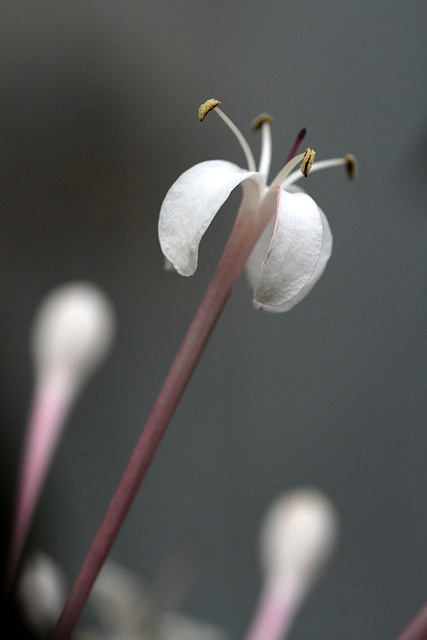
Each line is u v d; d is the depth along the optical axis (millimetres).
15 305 471
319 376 505
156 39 478
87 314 327
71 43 473
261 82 485
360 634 493
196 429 502
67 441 478
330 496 501
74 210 481
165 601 320
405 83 483
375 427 502
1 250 476
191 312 494
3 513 254
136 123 481
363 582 497
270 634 319
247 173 265
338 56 485
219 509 496
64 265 481
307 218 260
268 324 505
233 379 505
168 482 496
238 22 482
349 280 501
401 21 481
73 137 479
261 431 503
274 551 323
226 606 481
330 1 482
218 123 483
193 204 260
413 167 484
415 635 260
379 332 502
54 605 268
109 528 265
